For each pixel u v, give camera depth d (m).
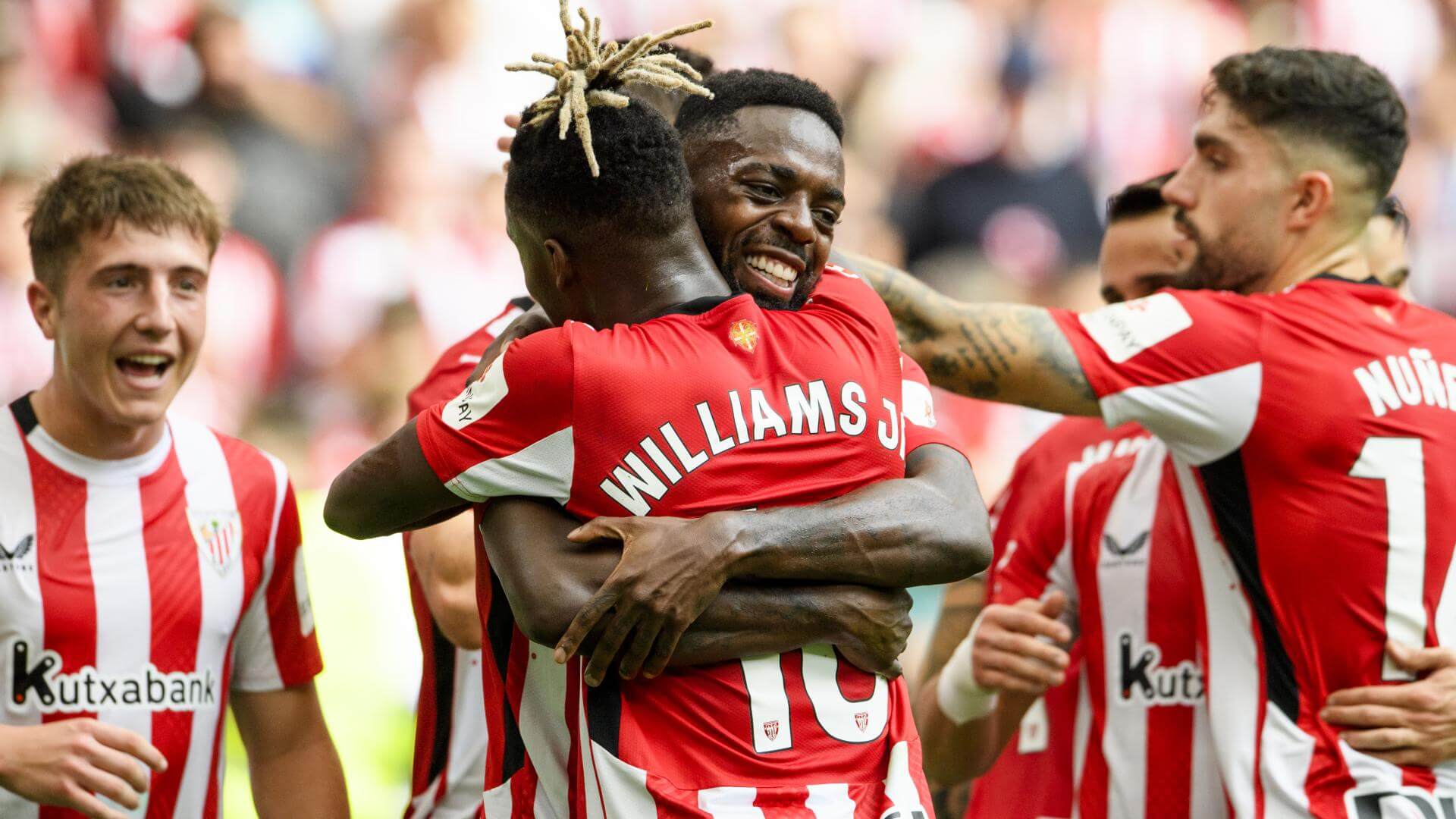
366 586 16.94
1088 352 11.44
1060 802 13.15
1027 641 12.23
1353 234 12.13
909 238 32.59
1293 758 11.19
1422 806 10.86
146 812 10.32
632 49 8.44
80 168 10.41
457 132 30.62
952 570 8.48
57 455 10.45
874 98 33.50
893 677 8.64
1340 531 11.15
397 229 29.17
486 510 8.48
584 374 8.13
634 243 8.51
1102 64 34.56
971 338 11.55
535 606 8.05
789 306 9.07
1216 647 11.73
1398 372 11.34
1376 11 36.50
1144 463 12.88
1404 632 11.11
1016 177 33.28
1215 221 12.25
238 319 26.64
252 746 11.20
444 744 11.50
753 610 8.15
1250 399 11.23
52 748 9.38
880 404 8.72
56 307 10.31
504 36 31.56
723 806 7.98
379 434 26.89
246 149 28.50
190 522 10.66
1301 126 11.91
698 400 8.24
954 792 15.38
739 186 8.94
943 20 34.25
